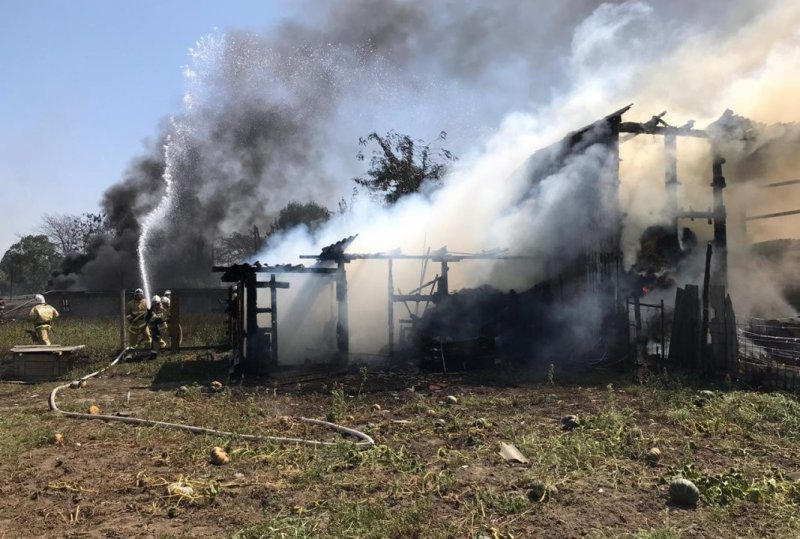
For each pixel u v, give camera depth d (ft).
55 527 14.85
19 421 26.30
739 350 31.91
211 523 14.90
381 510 14.88
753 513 14.70
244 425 24.49
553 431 22.30
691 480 16.44
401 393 31.07
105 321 85.46
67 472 19.11
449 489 16.51
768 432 21.79
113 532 14.42
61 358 40.86
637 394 28.48
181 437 23.15
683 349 33.76
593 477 17.30
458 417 24.86
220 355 49.88
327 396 31.09
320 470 18.19
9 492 17.35
